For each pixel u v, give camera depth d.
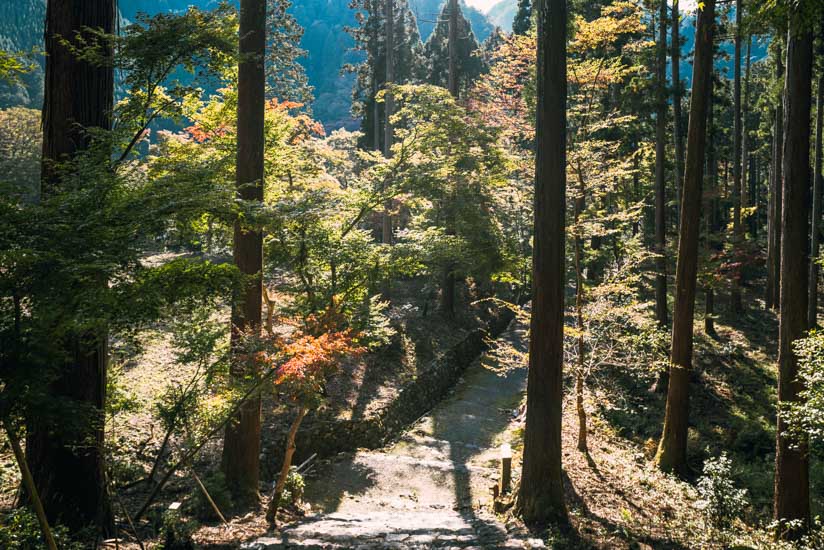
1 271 4.54
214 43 8.17
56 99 7.86
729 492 10.12
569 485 10.97
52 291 4.54
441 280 26.98
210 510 9.57
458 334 24.22
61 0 7.89
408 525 9.48
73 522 7.65
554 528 9.17
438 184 15.91
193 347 8.23
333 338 9.36
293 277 15.96
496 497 10.85
